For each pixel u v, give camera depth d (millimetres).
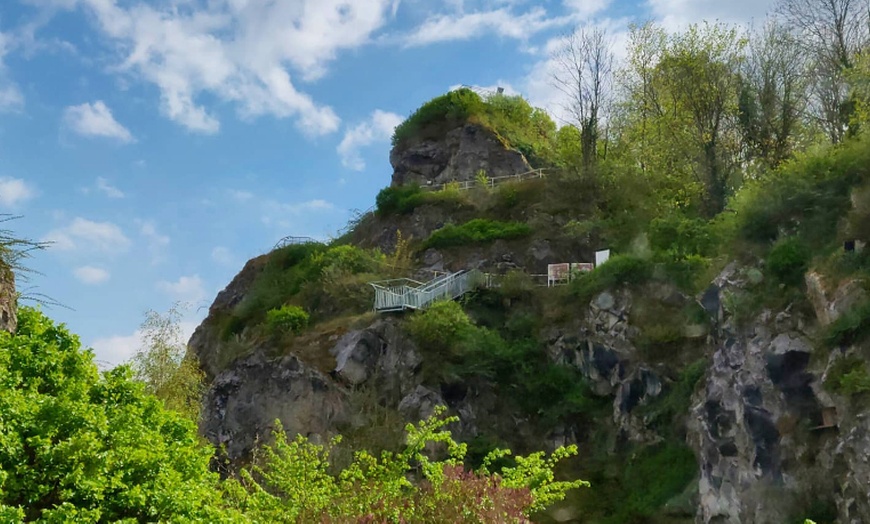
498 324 32906
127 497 10664
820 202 24750
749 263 25531
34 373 12500
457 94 52594
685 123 39938
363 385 29938
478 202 42156
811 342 22422
